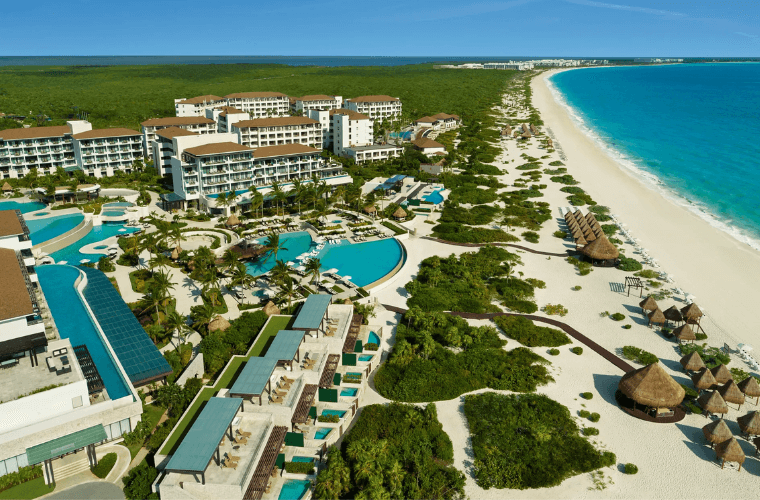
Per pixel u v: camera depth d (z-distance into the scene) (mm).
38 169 160625
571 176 173750
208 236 117062
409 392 65875
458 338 75000
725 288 96812
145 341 67938
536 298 92750
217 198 129500
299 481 52031
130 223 123938
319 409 61719
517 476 53312
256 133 176875
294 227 124875
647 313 87188
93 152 163000
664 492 51625
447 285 95688
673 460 56125
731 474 54312
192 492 45500
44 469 48562
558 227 129875
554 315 87062
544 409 63156
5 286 57000
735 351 76375
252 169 139875
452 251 113875
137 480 48375
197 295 89188
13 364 55812
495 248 113312
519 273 102500
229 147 135875
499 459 55125
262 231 121125
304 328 67438
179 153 136625
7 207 135250
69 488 48938
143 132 177375
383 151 193000
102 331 66688
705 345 78062
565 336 79938
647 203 148000
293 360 64500
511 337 80000
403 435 58125
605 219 133375
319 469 53562
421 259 108625
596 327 83500
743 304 90750
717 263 107875
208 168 133250
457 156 197250
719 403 62375
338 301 84438
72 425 50438
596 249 106500
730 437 56312
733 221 134250
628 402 65375
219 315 78125
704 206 146500
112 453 52812
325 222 128375
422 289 93125
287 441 55562
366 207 132625
